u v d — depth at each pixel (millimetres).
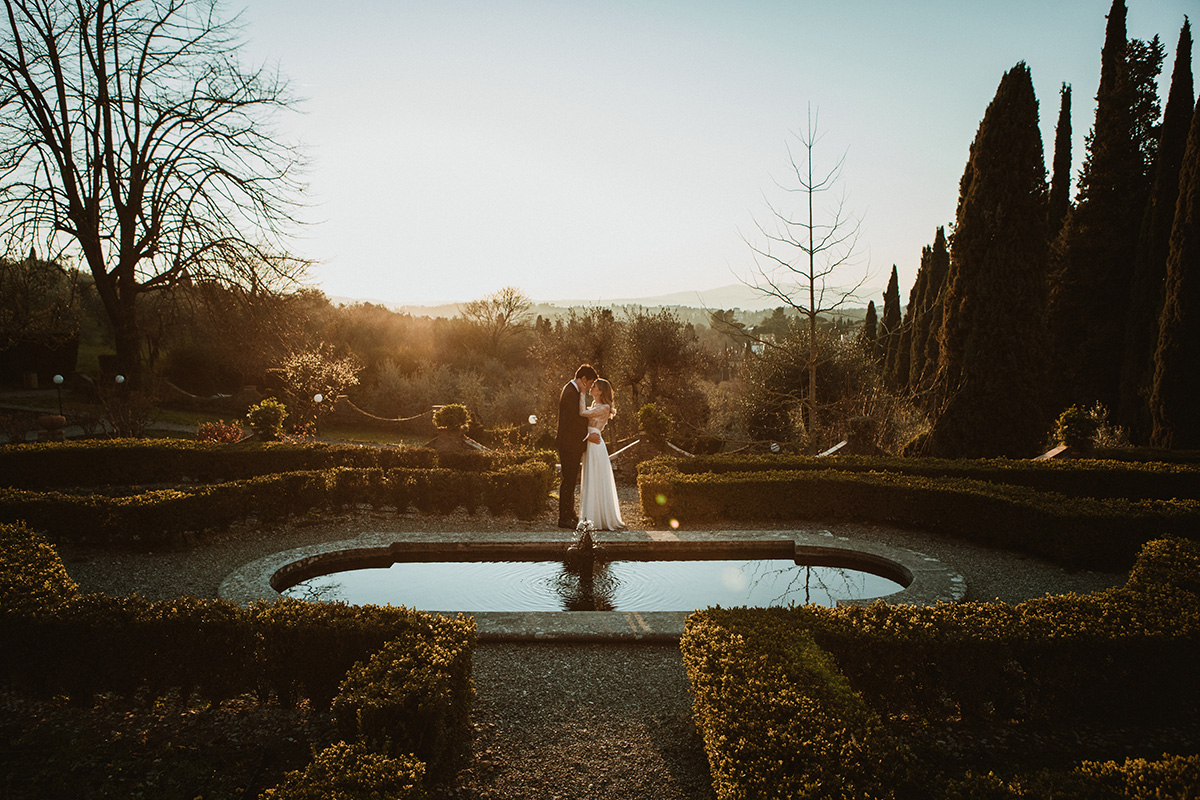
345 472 9492
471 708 4141
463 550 7660
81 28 16000
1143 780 2631
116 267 17359
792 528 8836
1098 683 4047
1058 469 10273
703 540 7641
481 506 9789
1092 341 19641
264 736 3928
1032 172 13789
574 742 3889
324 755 2918
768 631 4172
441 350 37750
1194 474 9891
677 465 10875
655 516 9211
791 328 21672
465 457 11750
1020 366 13938
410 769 2799
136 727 4039
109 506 7527
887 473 9484
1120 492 10133
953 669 4059
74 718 4148
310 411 22250
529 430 21156
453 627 4133
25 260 15891
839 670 3811
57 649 4207
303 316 19938
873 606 4566
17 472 11117
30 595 4598
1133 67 19656
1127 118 19641
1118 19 20656
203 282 17328
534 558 7648
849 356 20672
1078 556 7203
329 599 6387
